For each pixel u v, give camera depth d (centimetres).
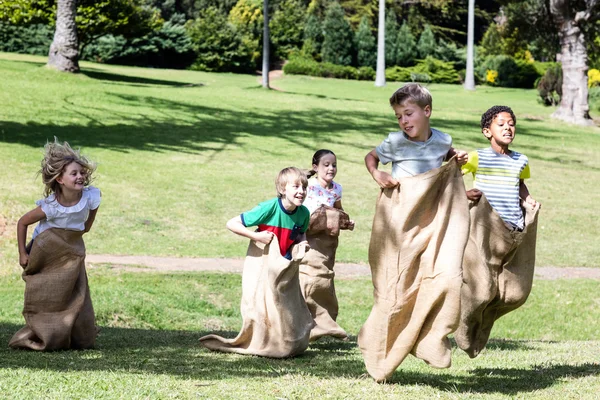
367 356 691
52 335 858
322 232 1017
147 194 2573
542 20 5719
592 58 6994
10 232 2023
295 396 629
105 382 657
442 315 662
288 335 841
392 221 679
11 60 5494
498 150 809
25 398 598
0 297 1500
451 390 670
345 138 3744
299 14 8656
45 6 5412
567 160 3669
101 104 4016
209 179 2836
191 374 717
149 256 1995
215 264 1955
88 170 872
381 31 6994
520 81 8150
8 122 3334
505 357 907
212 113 4122
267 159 3216
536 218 788
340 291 1775
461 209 678
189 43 7644
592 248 2364
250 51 7925
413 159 696
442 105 5484
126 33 6062
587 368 796
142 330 1165
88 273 1741
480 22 10169
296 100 4944
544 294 1798
